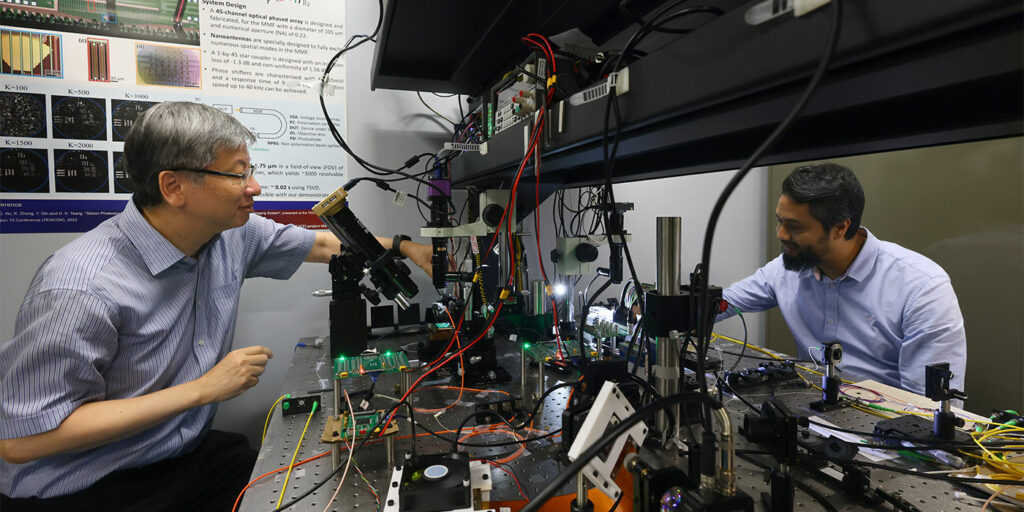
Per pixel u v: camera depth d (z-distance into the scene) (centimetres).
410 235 207
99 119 165
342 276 141
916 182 200
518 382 130
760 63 45
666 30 106
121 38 166
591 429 59
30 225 161
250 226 153
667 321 79
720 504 52
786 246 162
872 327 159
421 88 190
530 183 156
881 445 82
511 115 121
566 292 164
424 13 131
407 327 199
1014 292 173
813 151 95
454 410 111
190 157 102
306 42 188
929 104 61
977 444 80
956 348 137
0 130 155
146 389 112
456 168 160
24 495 103
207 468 129
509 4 123
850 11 37
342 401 116
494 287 163
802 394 116
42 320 93
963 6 30
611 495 60
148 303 110
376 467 86
